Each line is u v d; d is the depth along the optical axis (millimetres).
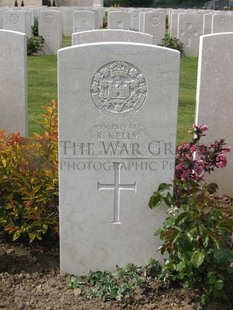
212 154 1961
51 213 1974
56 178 1945
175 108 1685
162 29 7820
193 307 1633
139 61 1646
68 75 1646
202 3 29000
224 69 2359
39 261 1912
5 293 1709
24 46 2486
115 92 1665
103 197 1757
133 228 1790
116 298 1665
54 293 1716
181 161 1887
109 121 1690
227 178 2516
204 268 1633
